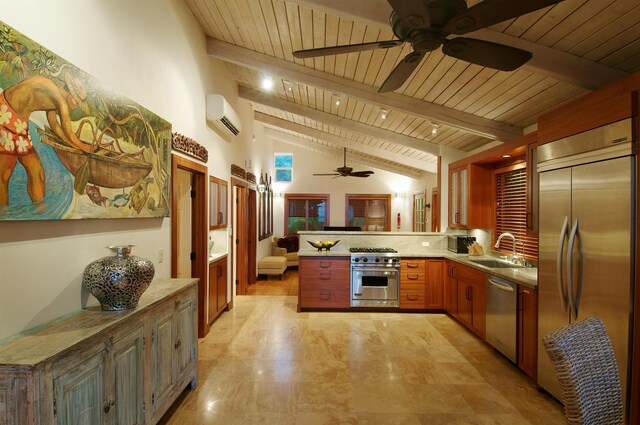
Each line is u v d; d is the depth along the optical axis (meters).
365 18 2.32
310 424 2.17
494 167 4.48
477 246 4.45
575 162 2.22
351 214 10.73
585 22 2.09
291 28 3.05
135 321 1.75
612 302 1.94
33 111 1.44
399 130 5.36
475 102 3.52
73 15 1.72
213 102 3.85
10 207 1.33
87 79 1.79
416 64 1.97
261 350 3.30
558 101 3.07
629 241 1.84
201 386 2.61
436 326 4.06
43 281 1.56
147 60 2.50
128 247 1.88
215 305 4.08
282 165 10.54
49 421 1.20
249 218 6.92
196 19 3.51
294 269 8.78
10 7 1.36
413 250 5.15
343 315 4.46
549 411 2.33
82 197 1.75
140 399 1.79
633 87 1.82
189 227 3.69
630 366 1.84
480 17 1.46
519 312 2.85
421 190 9.16
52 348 1.28
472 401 2.45
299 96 5.06
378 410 2.33
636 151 1.81
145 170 2.39
